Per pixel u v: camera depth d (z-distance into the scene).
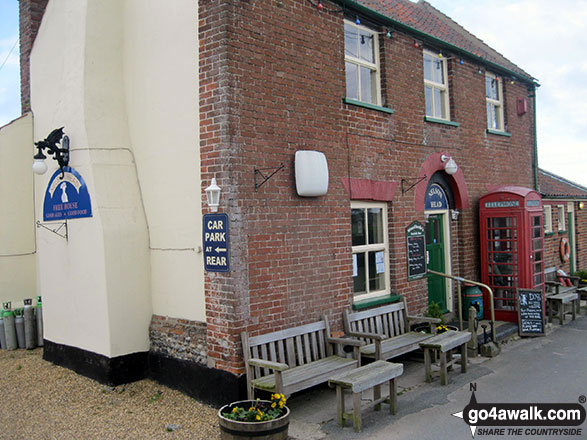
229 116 6.12
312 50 7.20
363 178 7.99
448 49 10.32
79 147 7.52
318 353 6.77
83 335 7.55
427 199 9.80
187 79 6.69
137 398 6.64
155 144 7.25
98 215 7.15
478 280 10.84
